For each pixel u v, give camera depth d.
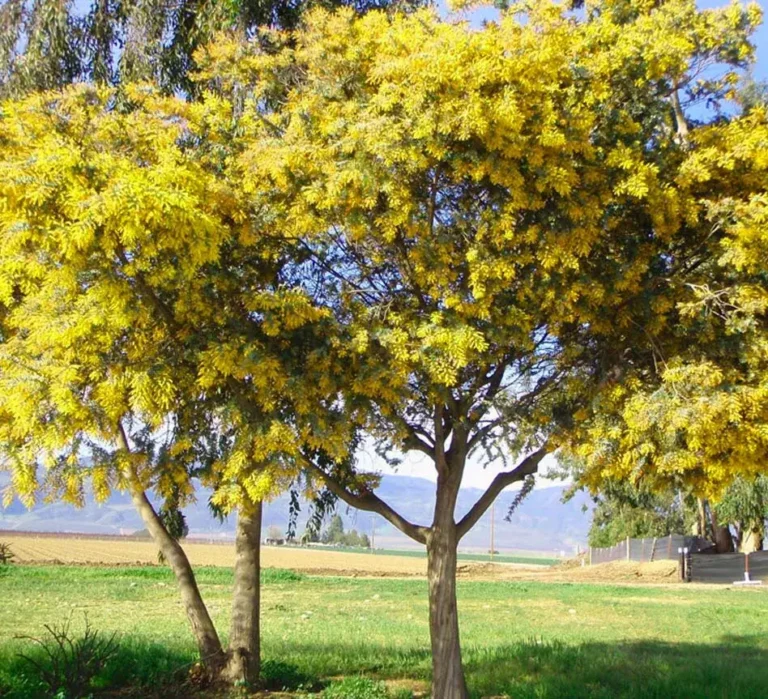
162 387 7.53
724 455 7.93
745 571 40.44
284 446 7.72
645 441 7.80
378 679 11.94
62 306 7.52
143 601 23.58
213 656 10.53
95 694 9.98
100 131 7.71
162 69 10.88
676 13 8.52
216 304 8.14
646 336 8.70
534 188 7.94
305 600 26.72
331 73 8.38
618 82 8.41
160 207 6.73
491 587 34.72
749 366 7.98
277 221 8.20
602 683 11.75
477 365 8.94
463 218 8.04
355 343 7.89
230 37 10.01
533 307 8.31
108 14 11.02
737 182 8.61
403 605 25.44
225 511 8.02
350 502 9.59
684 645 16.83
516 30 7.79
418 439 9.31
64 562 40.28
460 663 9.43
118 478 7.97
